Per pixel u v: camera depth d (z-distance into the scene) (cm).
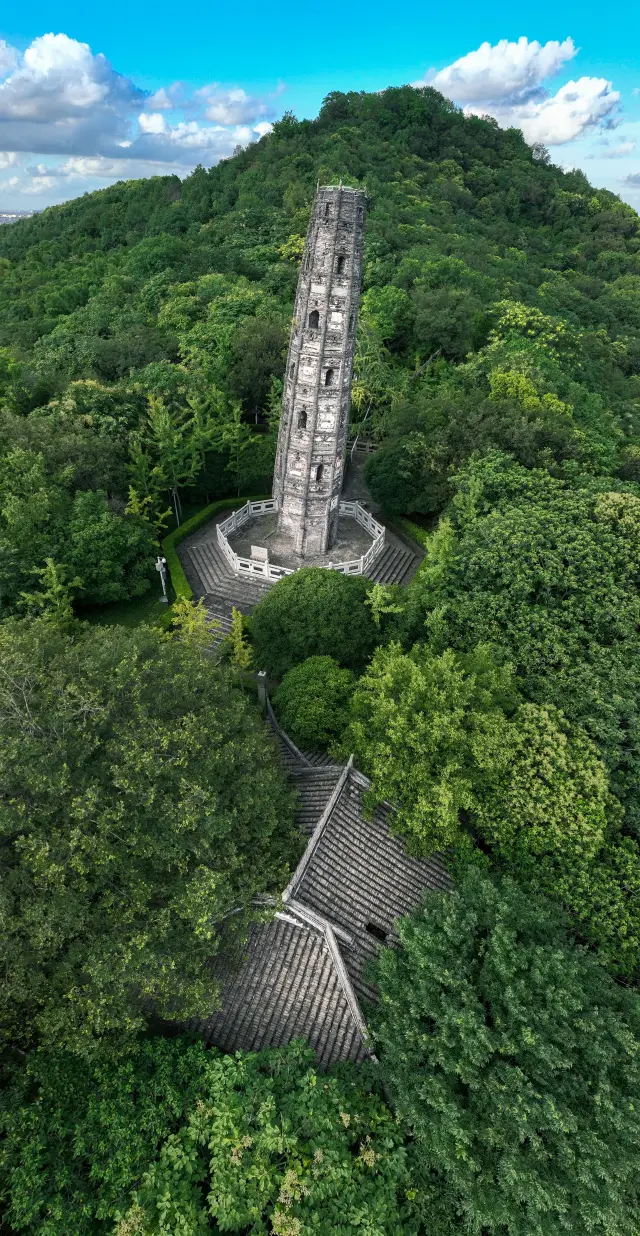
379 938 2581
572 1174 1869
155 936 2162
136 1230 1795
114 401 5384
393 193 12456
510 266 11381
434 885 2828
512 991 2114
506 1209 1816
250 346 6506
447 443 5000
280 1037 2384
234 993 2456
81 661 2595
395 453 5206
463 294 7775
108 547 4384
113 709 2452
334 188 3444
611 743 2959
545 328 7619
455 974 2208
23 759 2172
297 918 2495
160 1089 2130
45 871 2012
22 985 2053
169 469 5294
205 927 2125
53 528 4284
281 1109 2088
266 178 12838
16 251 15300
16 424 4616
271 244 10100
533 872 2766
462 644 3466
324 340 3850
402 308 7631
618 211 16350
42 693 2392
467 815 3225
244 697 3162
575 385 6531
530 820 2788
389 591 3922
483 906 2473
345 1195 1927
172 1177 1936
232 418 5722
